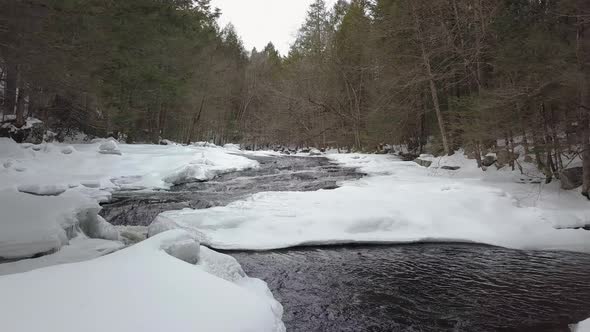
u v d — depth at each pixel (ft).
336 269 24.72
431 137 86.12
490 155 57.26
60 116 67.56
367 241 30.40
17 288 10.82
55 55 27.71
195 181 54.13
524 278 23.36
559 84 40.32
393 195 40.24
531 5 49.57
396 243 30.63
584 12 36.19
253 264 25.34
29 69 27.43
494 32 53.67
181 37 81.00
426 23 65.51
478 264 26.11
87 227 27.17
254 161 73.97
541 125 44.01
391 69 75.46
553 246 29.68
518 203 36.81
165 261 14.60
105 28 36.50
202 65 114.62
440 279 23.07
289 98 125.39
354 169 65.51
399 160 75.15
